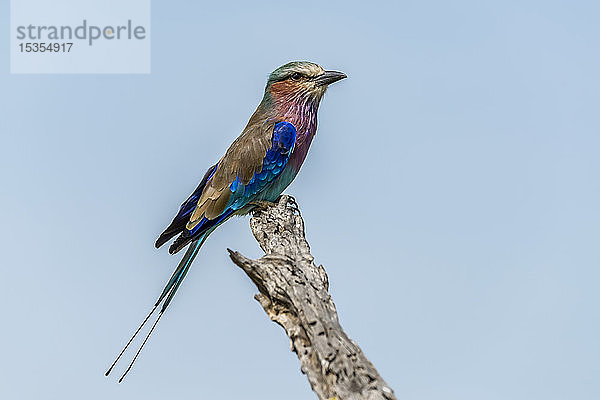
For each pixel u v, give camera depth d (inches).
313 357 285.4
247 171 505.4
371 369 267.9
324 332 287.4
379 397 255.9
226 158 513.7
